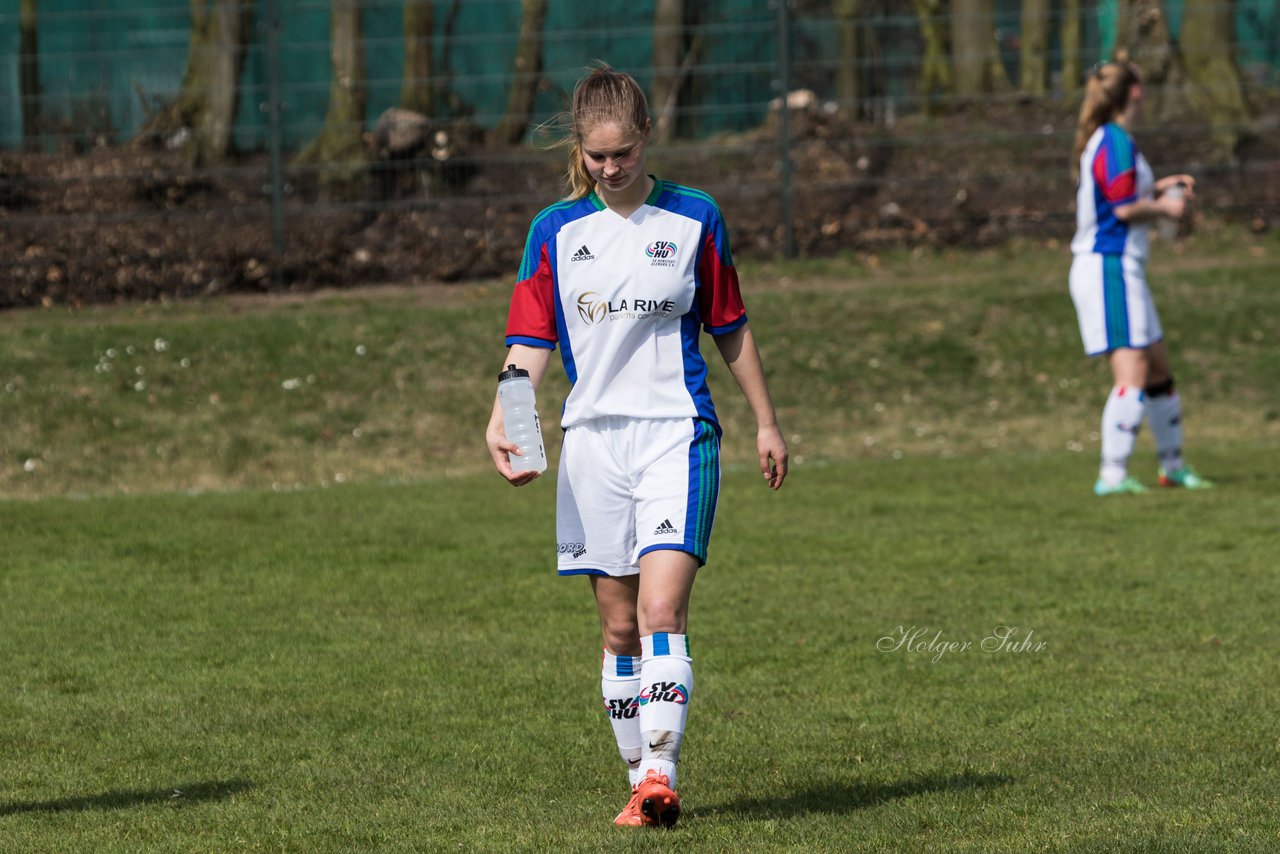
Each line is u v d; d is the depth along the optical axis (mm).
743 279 60125
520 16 71438
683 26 71938
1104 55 75125
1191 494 36281
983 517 33719
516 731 17922
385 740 17531
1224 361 51969
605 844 13172
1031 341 53062
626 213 14258
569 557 14539
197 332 51750
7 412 45469
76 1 74562
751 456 45312
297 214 63688
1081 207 36406
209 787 15594
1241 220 65062
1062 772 15734
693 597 25844
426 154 66750
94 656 22000
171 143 68250
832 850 12945
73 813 14609
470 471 43688
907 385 50688
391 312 54844
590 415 14297
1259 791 14828
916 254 62750
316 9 67438
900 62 68938
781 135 61688
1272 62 73000
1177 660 20938
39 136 66125
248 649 22375
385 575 28203
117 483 41594
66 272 59219
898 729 17766
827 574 27703
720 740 17406
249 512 35812
